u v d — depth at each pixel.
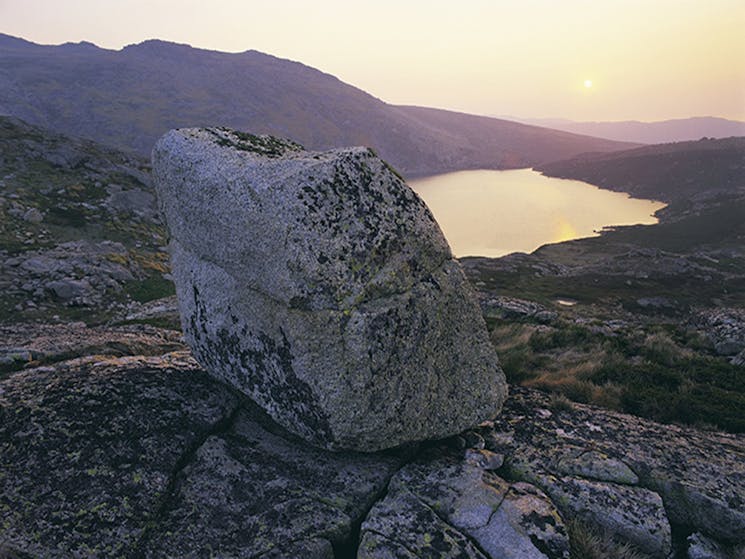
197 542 2.03
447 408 2.55
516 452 2.60
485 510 2.19
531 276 26.33
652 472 2.45
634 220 66.62
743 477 2.43
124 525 2.04
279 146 2.85
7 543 1.94
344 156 2.47
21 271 9.19
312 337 2.28
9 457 2.21
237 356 2.60
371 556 1.99
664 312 17.95
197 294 2.75
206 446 2.42
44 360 3.74
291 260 2.26
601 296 20.72
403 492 2.28
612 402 3.29
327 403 2.27
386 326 2.31
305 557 2.01
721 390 3.51
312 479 2.33
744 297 21.48
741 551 2.18
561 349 5.03
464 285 2.68
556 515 2.20
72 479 2.16
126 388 2.63
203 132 2.85
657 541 2.18
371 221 2.40
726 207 55.03
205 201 2.55
